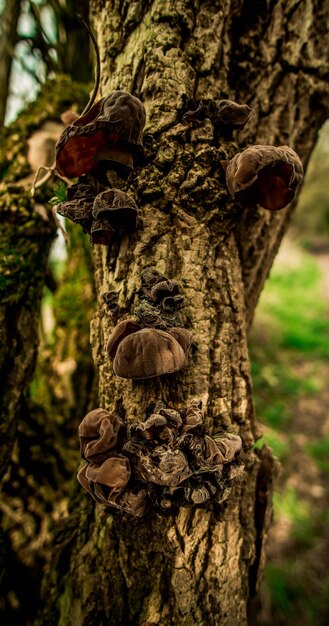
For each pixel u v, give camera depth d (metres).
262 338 1.12
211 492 0.20
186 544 0.22
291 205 0.32
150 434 0.20
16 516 0.36
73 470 0.39
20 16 0.46
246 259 0.28
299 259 2.08
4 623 0.32
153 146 0.23
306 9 0.26
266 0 0.26
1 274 0.29
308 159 0.32
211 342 0.23
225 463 0.21
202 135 0.23
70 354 0.44
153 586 0.23
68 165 0.23
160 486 0.20
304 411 0.91
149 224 0.23
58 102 0.34
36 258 0.32
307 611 0.50
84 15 0.45
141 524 0.23
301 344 1.20
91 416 0.22
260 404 0.86
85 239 0.45
